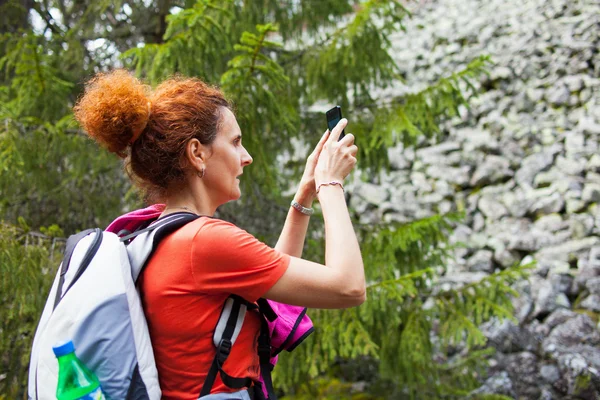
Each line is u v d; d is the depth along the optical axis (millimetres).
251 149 3348
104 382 1036
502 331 5352
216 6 3242
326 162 1253
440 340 3906
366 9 3777
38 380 1058
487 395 4547
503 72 7156
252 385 1197
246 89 3219
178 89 1262
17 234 3240
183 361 1120
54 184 3814
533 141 6695
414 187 7008
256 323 1206
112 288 1078
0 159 3168
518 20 7410
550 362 5125
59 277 1132
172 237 1144
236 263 1107
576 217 6023
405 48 8000
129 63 3734
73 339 1042
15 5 4465
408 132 4027
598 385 4789
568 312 5398
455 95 3895
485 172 6715
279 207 4500
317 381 4961
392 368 3842
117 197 4102
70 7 4738
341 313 3537
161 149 1206
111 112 1189
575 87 6723
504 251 6168
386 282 3502
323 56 3918
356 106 4148
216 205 1297
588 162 6297
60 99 3676
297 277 1113
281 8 4191
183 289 1113
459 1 8016
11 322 3141
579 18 7035
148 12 4414
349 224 1188
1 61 3738
